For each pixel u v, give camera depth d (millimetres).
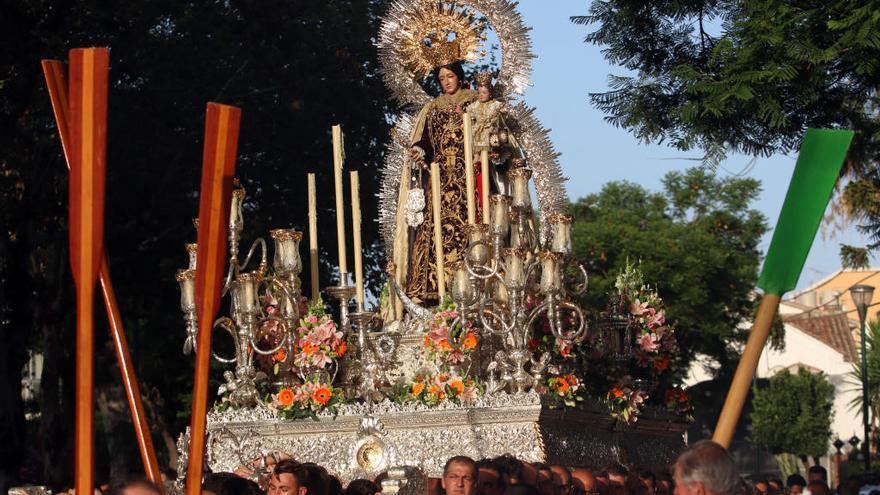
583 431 12031
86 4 22375
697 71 14523
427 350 11766
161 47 23172
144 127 23172
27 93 21641
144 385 28578
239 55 23719
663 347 13586
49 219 23375
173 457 28500
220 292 6465
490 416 11094
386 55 13805
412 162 13477
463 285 11094
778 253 5750
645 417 13250
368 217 24016
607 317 13070
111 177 23172
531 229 12750
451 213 13133
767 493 14156
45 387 23875
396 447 11305
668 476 11766
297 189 24203
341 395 11539
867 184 19453
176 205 23781
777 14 13836
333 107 24109
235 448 11594
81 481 6016
